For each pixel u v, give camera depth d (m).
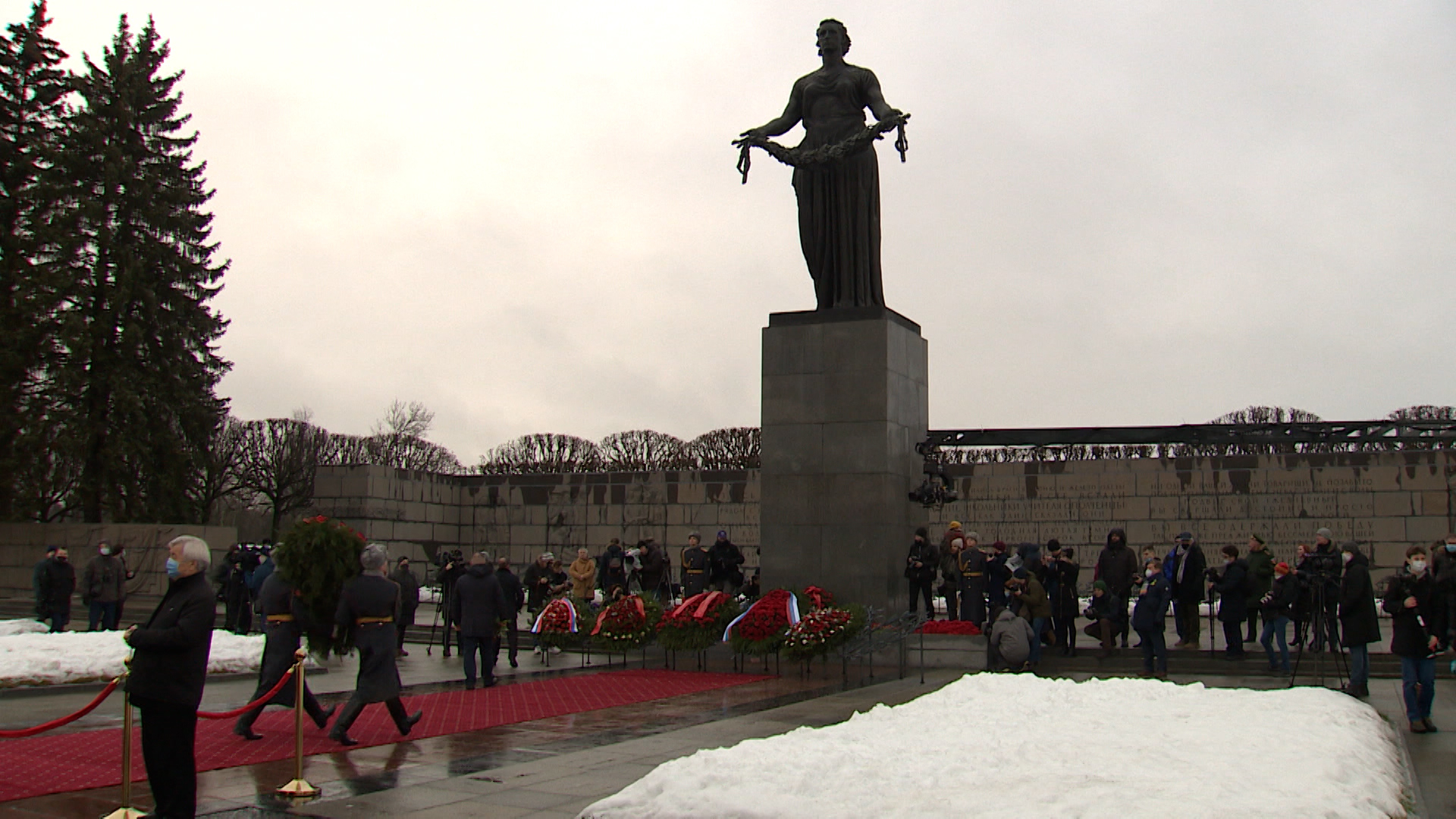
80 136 44.41
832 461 22.45
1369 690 17.17
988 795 7.76
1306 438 31.06
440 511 49.53
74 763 10.91
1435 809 9.52
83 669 17.59
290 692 12.82
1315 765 8.87
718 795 7.93
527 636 27.66
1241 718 11.72
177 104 47.41
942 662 20.42
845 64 24.28
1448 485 37.03
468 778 10.37
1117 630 21.27
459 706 15.34
